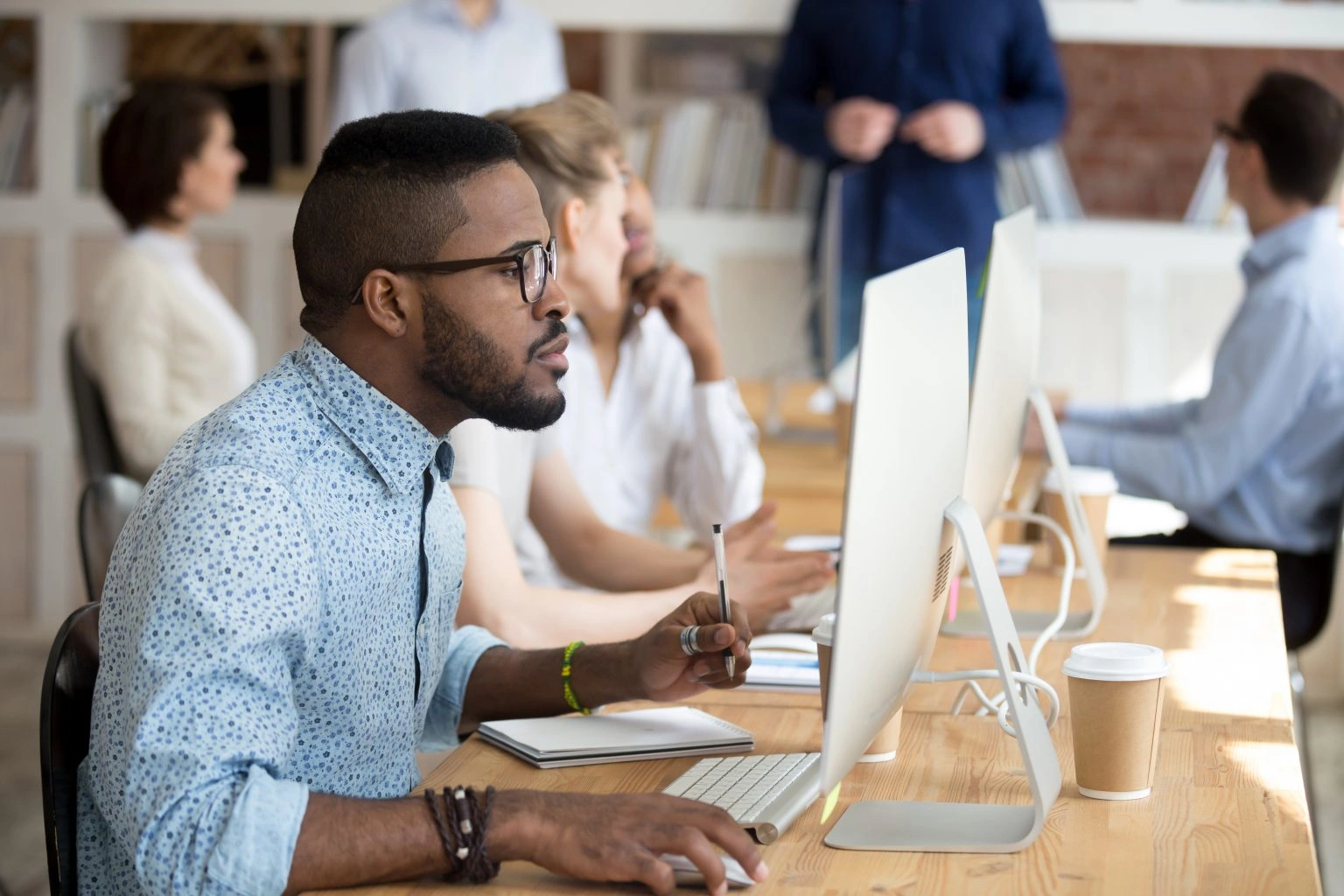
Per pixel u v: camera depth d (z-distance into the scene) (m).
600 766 1.39
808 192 4.32
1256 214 3.04
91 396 3.46
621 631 1.86
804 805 1.25
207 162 3.54
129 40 4.61
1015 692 1.20
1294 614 2.98
